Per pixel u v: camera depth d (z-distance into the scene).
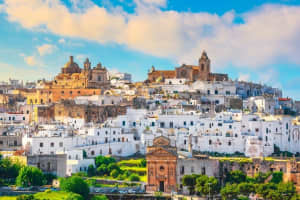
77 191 195.12
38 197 187.25
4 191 196.25
